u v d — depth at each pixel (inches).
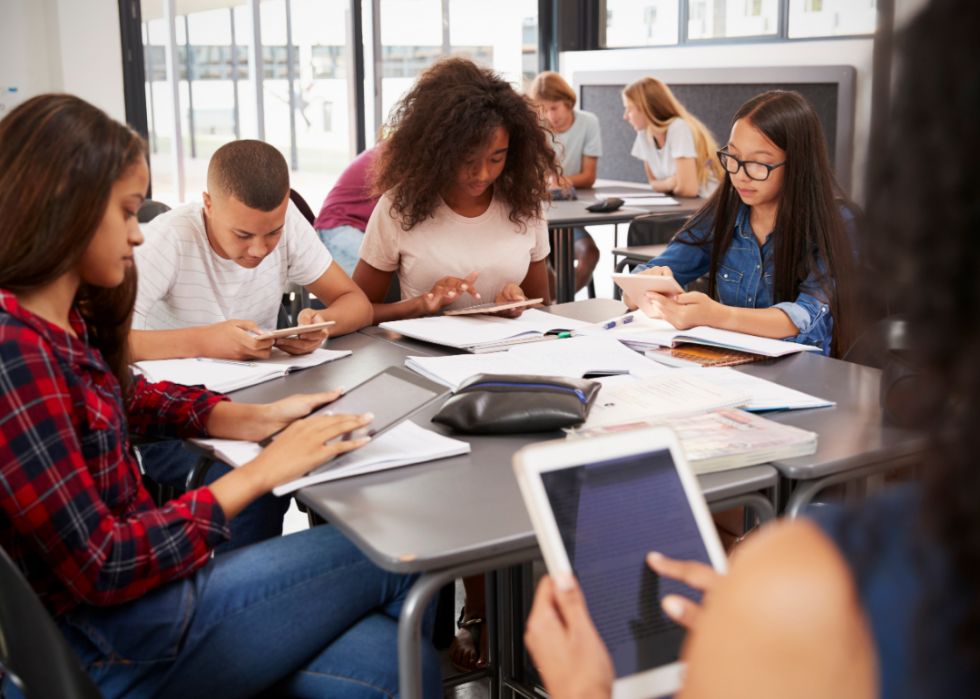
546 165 84.3
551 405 48.4
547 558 26.2
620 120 226.1
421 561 34.6
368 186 95.7
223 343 62.6
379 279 86.0
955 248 13.3
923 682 13.7
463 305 84.3
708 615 16.0
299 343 65.1
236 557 42.8
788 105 72.7
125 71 195.2
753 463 43.6
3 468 35.2
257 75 212.2
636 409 50.3
